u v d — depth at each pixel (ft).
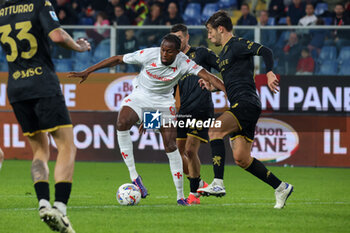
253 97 81.20
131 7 197.88
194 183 90.27
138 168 151.23
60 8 191.21
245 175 139.54
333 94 156.97
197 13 199.93
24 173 136.46
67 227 56.85
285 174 140.56
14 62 61.00
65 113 61.16
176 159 86.89
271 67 79.10
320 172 146.10
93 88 163.84
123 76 162.81
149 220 70.54
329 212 79.77
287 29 158.40
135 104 88.17
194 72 84.33
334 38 158.61
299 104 158.30
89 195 99.76
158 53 85.05
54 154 166.09
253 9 201.98
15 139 167.53
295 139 159.02
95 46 162.40
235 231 63.72
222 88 83.15
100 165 157.69
